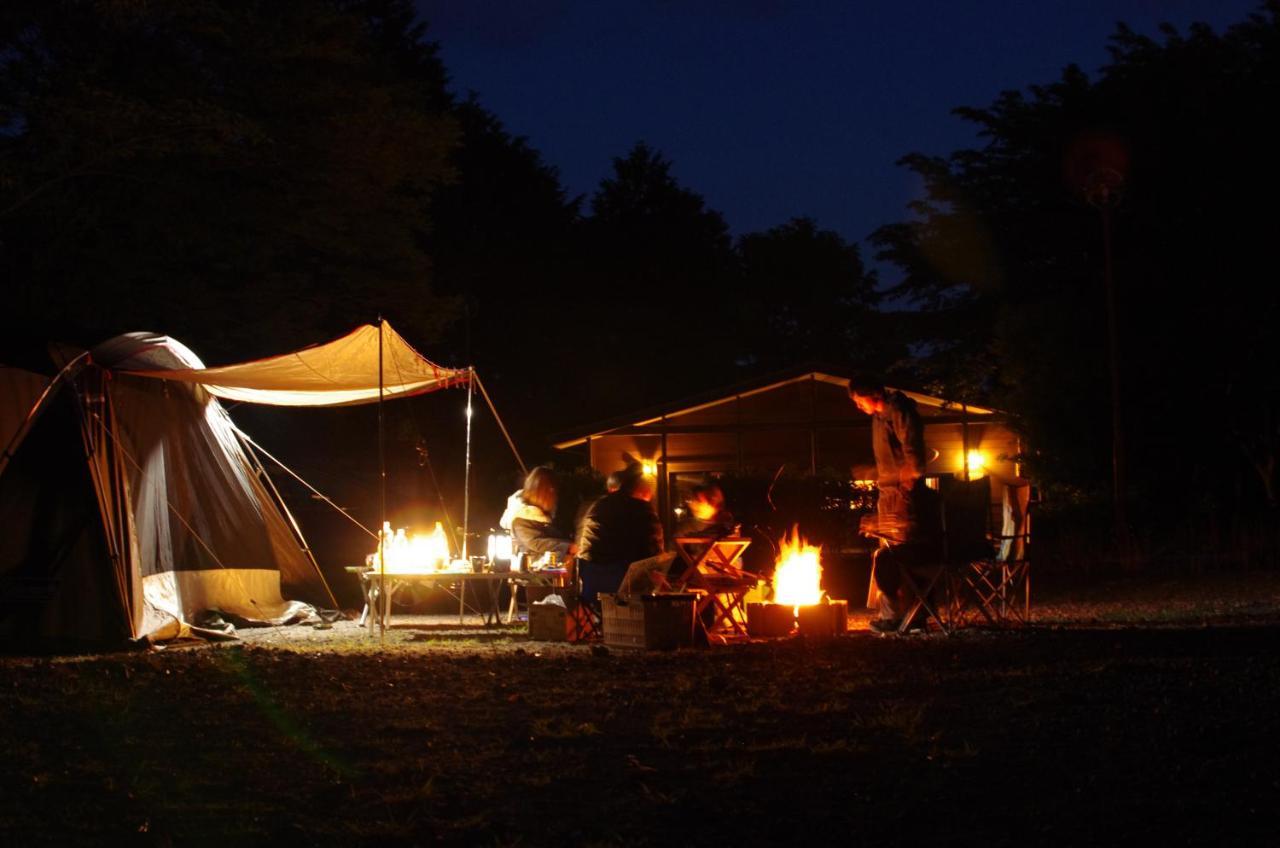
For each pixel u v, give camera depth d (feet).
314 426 108.37
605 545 34.24
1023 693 21.63
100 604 33.53
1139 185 74.64
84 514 33.94
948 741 18.42
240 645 33.09
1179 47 80.02
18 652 32.68
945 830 14.47
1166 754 17.24
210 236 67.72
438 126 77.05
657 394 147.64
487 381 133.49
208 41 68.23
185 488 38.88
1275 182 71.82
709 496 33.86
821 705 21.20
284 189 72.69
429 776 17.15
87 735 20.06
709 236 165.07
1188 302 71.92
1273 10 77.56
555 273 140.87
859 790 16.03
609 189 161.27
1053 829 14.34
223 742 19.40
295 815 15.55
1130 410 70.64
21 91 63.98
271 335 71.46
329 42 71.31
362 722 20.74
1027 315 73.61
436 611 46.50
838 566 50.21
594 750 18.49
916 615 31.89
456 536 45.68
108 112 59.36
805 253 175.52
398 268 77.92
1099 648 26.84
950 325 100.01
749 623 32.01
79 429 34.35
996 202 96.37
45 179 62.85
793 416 84.17
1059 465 70.90
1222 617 34.58
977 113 96.78
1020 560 33.35
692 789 16.28
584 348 141.59
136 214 66.18
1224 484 71.46
